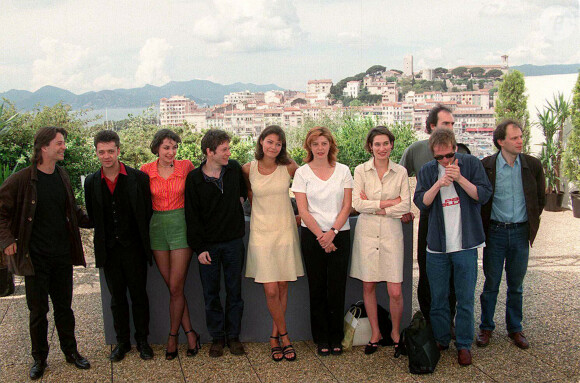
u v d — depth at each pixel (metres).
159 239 3.22
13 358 3.37
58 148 2.98
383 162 3.25
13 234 2.97
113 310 3.28
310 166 3.22
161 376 3.08
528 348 3.37
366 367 3.15
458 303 3.16
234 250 3.22
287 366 3.18
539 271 5.14
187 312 3.38
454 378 2.99
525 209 3.27
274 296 3.20
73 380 3.04
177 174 3.22
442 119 3.35
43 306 3.06
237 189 3.20
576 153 8.37
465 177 3.07
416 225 6.84
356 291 3.64
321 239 3.11
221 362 3.25
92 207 3.12
